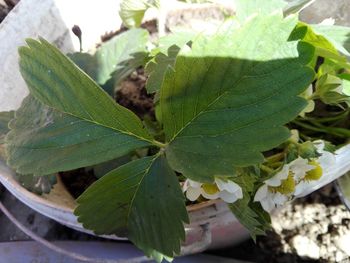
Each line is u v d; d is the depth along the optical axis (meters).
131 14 0.19
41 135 0.13
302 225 0.22
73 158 0.12
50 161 0.12
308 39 0.13
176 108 0.12
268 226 0.14
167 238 0.13
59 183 0.17
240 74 0.11
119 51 0.18
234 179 0.13
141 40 0.18
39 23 0.18
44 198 0.15
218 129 0.12
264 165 0.14
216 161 0.12
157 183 0.13
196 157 0.12
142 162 0.13
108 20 0.21
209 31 0.16
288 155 0.13
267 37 0.11
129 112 0.12
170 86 0.12
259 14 0.11
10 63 0.17
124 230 0.14
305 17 0.18
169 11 0.22
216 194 0.12
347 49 0.14
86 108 0.12
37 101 0.13
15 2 0.23
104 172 0.16
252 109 0.12
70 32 0.19
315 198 0.22
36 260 0.20
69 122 0.13
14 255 0.20
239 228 0.17
